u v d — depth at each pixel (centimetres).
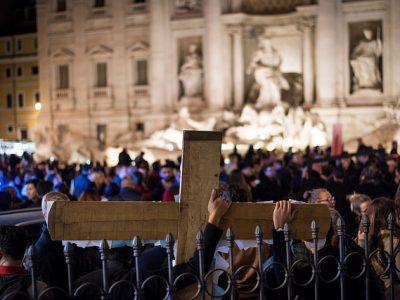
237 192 1048
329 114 5316
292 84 5622
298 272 826
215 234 723
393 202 997
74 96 6412
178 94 5900
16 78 7962
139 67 6156
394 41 5181
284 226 741
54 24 6506
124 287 757
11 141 5434
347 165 2783
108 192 2178
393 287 838
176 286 732
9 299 678
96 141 6206
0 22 8131
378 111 5200
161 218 733
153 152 5456
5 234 745
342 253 792
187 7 5856
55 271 934
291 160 3406
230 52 5672
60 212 707
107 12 6262
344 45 5356
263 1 5700
